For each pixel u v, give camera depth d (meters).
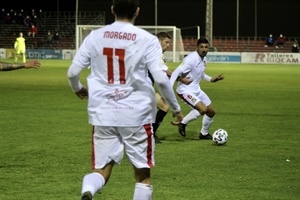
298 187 14.04
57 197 12.99
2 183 14.22
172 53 88.19
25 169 15.84
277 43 99.00
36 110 29.55
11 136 21.41
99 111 9.80
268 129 23.98
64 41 103.12
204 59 21.00
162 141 20.89
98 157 9.98
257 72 67.25
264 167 16.33
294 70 72.56
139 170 10.05
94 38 9.86
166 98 9.95
